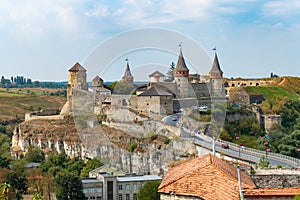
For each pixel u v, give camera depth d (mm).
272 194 15102
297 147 96688
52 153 116750
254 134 107625
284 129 120938
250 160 51688
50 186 82000
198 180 16625
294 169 23781
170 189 16641
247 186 15547
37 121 134000
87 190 66000
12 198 74312
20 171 92625
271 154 61406
